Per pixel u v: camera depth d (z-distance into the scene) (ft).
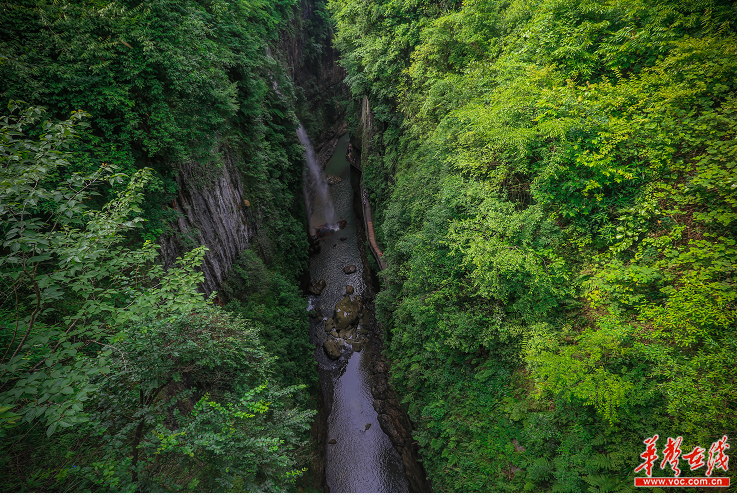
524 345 31.71
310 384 63.05
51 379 14.24
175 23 36.73
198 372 27.53
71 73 30.66
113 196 34.22
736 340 21.88
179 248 44.75
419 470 49.24
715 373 21.66
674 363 23.24
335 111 183.42
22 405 18.76
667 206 28.37
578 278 31.09
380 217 92.89
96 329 18.44
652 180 28.99
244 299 59.26
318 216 124.47
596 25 33.17
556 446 28.40
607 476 24.77
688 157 28.45
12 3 29.04
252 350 28.71
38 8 29.68
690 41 28.04
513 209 35.04
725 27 28.45
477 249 33.17
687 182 26.99
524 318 32.71
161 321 21.25
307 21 151.64
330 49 179.63
